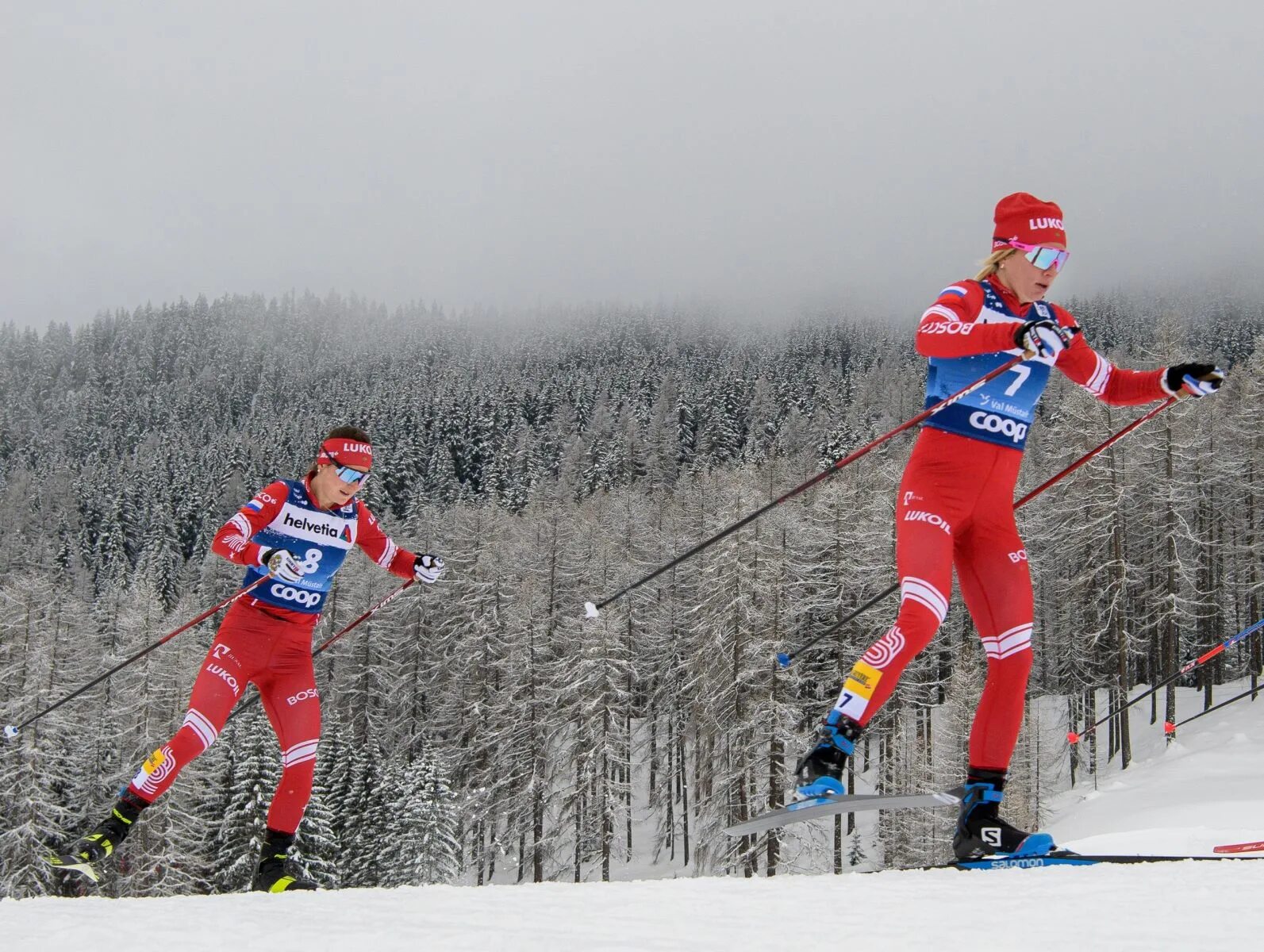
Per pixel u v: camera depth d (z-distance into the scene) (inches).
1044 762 1269.7
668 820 1465.3
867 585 1259.8
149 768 201.5
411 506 3730.3
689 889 113.9
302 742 216.7
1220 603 1576.0
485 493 4067.4
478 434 4965.6
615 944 85.0
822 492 1368.1
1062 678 1525.6
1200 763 1086.4
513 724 1360.7
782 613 1112.8
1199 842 442.0
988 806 144.9
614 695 1223.5
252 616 215.8
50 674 1232.8
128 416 7357.3
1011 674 146.9
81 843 195.6
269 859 213.5
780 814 126.5
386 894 120.6
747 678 1076.5
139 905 119.3
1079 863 127.6
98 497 4301.2
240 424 7662.4
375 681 1681.8
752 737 1057.5
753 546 1119.6
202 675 211.6
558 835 1243.8
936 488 147.6
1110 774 1234.6
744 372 6323.8
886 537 1275.8
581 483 3868.1
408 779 1278.3
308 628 221.5
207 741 207.9
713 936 87.3
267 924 100.5
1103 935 81.7
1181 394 159.0
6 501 4306.1
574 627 1406.3
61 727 1189.1
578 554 1573.6
